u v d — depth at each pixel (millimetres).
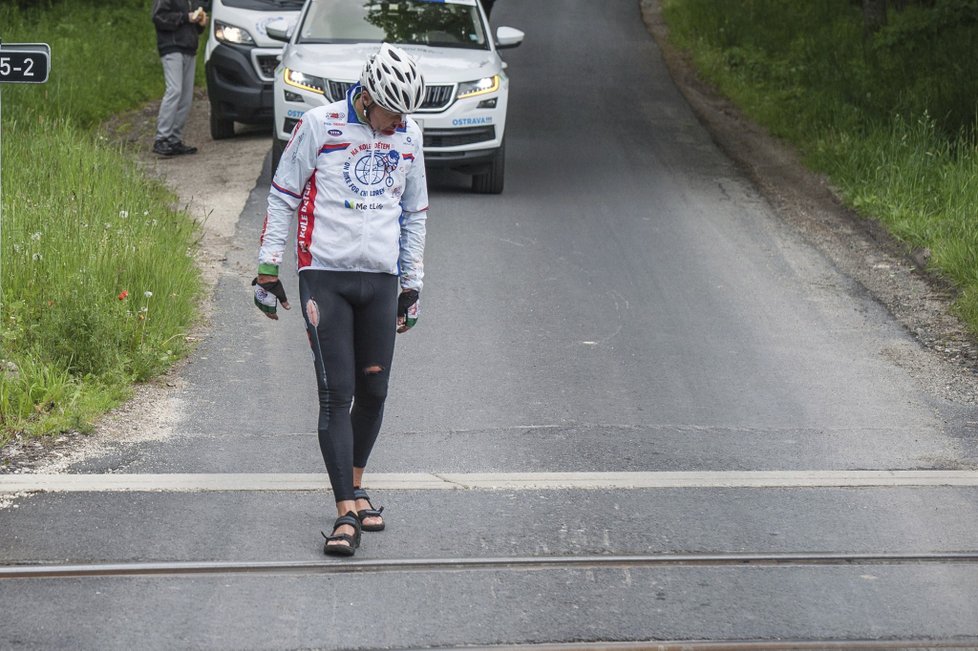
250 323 17844
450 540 10859
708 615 9539
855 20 51750
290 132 25359
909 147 28000
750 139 34438
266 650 8820
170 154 30328
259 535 10820
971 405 15391
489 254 21906
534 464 12977
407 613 9445
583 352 17078
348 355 10555
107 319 15398
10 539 10523
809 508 11820
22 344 15266
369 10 27500
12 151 24203
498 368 16312
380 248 10406
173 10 29562
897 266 22172
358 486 11289
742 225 24859
